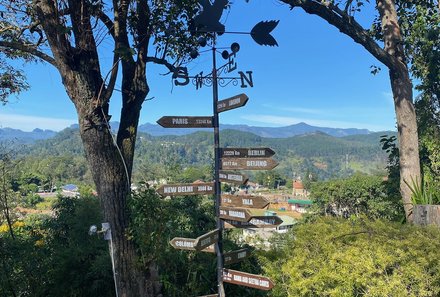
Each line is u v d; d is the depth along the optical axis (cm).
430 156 748
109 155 459
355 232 391
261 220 365
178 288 536
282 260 442
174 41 569
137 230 438
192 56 443
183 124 385
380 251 345
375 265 346
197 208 776
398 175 787
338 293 352
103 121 460
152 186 467
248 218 345
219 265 382
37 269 627
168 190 378
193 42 574
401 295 321
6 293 601
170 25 543
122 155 477
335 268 364
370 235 379
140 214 439
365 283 341
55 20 448
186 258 562
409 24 836
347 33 649
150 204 444
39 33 553
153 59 515
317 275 369
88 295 612
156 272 474
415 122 639
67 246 728
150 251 448
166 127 378
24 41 580
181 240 362
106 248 639
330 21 643
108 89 457
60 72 462
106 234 448
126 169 471
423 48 797
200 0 393
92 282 612
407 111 638
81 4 457
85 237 705
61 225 786
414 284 328
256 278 356
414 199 551
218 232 379
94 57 472
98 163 456
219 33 394
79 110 459
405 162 629
